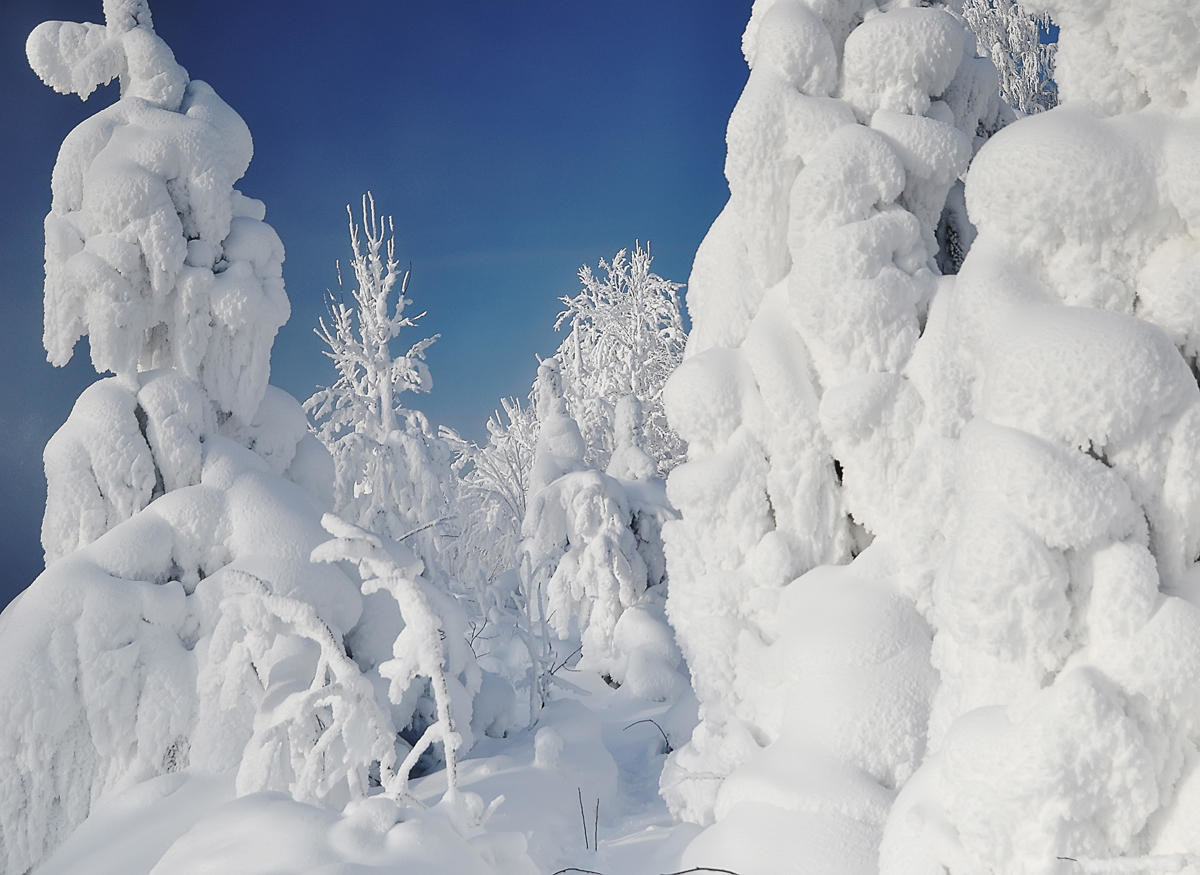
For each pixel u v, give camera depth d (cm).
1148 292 321
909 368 484
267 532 717
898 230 486
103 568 688
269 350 830
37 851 625
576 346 2808
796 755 443
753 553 528
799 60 522
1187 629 285
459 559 1652
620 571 1305
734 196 539
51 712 638
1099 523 293
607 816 651
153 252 757
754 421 532
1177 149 312
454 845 438
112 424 748
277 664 649
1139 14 317
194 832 450
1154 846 287
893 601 467
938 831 307
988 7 1638
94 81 808
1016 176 326
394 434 1334
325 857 415
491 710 788
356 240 1511
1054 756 283
